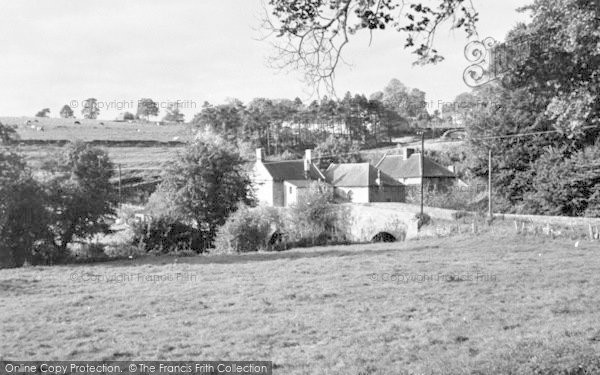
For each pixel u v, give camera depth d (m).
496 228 39.72
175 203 50.03
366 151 101.69
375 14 9.14
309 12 9.24
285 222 48.78
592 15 9.92
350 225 49.59
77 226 42.25
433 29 9.35
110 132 140.25
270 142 114.69
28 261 37.72
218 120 110.81
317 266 28.62
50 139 117.88
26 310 18.64
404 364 11.12
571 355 10.23
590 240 34.25
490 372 9.62
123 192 75.50
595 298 18.05
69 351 13.28
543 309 16.64
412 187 78.06
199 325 16.08
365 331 14.70
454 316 16.20
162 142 128.62
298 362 11.86
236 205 51.75
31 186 38.66
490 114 53.34
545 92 10.99
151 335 14.89
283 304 18.98
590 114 10.98
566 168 47.22
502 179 52.72
